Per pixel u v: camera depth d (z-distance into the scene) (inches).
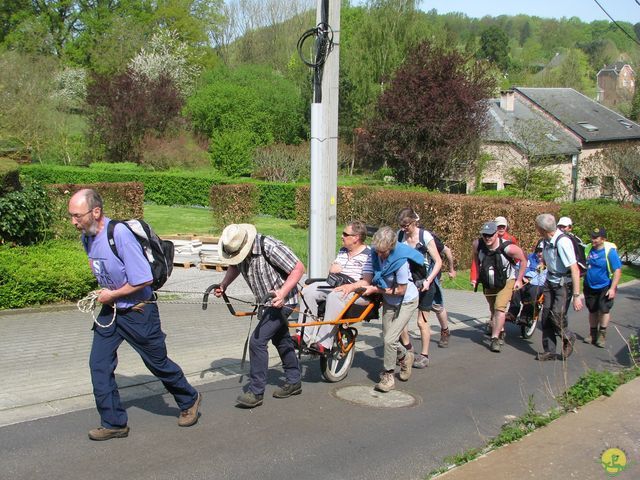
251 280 239.9
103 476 182.5
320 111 361.4
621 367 319.9
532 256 390.9
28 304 395.9
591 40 4677.7
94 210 193.6
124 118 1581.0
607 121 1943.9
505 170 1350.9
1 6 2271.2
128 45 2212.1
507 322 432.5
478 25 4170.8
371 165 1699.1
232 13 2632.9
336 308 265.1
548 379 297.1
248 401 241.9
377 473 192.4
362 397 263.9
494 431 228.7
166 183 1311.5
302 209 975.6
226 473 188.2
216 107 1796.3
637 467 192.4
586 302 379.2
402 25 1910.7
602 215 790.5
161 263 204.4
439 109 1151.6
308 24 2524.6
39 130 1459.2
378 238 257.4
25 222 460.4
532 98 1900.8
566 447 207.5
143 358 209.8
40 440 205.5
